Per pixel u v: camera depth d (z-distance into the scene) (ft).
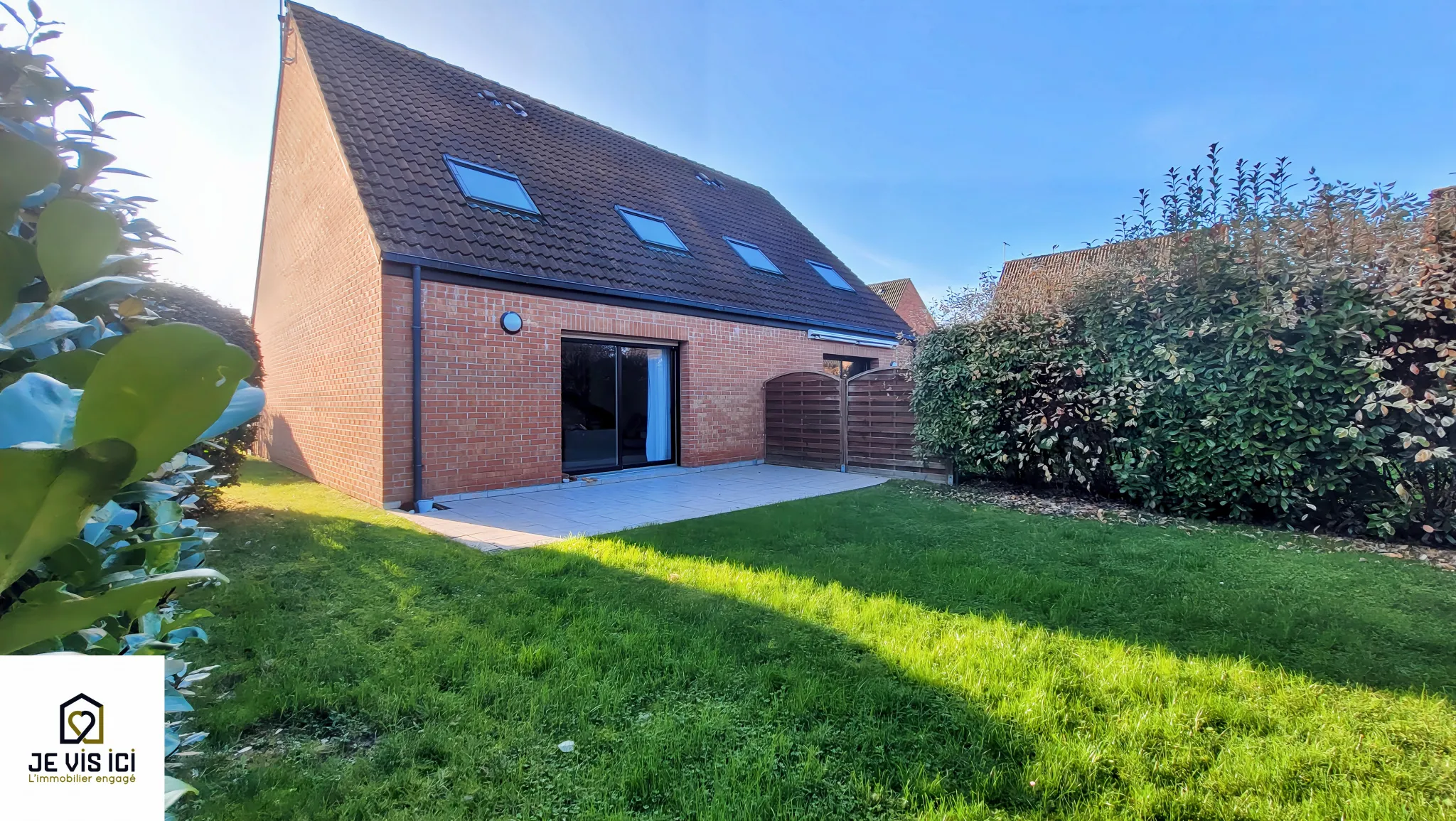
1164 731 7.10
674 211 36.94
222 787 6.22
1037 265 25.77
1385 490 16.67
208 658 9.09
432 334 22.08
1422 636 9.75
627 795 6.14
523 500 22.98
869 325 42.32
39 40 3.35
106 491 1.72
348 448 23.95
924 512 20.25
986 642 9.46
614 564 13.83
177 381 1.72
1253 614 10.61
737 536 16.65
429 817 5.80
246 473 31.40
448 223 23.63
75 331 3.16
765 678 8.38
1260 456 17.92
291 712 7.67
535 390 25.00
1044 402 22.45
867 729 7.19
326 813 5.84
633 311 28.73
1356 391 16.29
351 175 22.33
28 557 1.70
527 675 8.52
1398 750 6.77
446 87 31.81
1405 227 16.48
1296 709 7.59
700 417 32.07
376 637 9.84
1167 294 19.36
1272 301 17.26
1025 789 6.17
